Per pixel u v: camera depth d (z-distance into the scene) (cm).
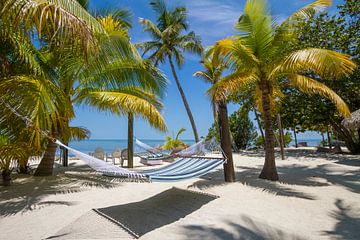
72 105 791
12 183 701
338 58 602
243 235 366
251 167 1118
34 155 723
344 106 707
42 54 743
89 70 748
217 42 721
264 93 806
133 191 638
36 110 489
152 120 747
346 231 391
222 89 688
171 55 1733
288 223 424
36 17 327
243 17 741
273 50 764
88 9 852
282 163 1241
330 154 1675
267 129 812
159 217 441
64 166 1163
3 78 562
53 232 374
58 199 550
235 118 2625
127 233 371
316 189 663
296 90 1620
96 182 741
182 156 774
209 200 548
